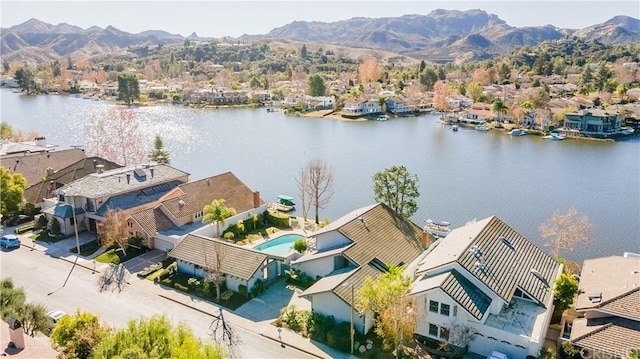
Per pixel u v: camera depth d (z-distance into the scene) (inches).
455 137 6820.9
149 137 6195.9
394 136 6884.8
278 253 2405.3
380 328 1552.7
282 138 6565.0
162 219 2536.9
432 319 1630.2
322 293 1727.4
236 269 1988.2
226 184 2945.4
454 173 4724.4
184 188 2758.4
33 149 3924.7
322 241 2140.7
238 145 5969.5
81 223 2706.7
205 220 2522.1
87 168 3250.5
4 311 1589.6
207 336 1694.1
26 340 1314.0
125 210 2645.2
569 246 2856.8
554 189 4160.9
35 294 1974.7
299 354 1595.7
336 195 3892.7
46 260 2330.2
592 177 4576.8
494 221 2078.0
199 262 2069.4
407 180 2731.3
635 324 1478.8
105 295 1987.0
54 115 7839.6
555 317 1769.2
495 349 1530.5
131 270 2223.2
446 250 1861.5
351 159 5295.3
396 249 2133.4
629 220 3383.4
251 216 2854.3
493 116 7839.6
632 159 5364.2
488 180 4461.1
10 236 2514.8
